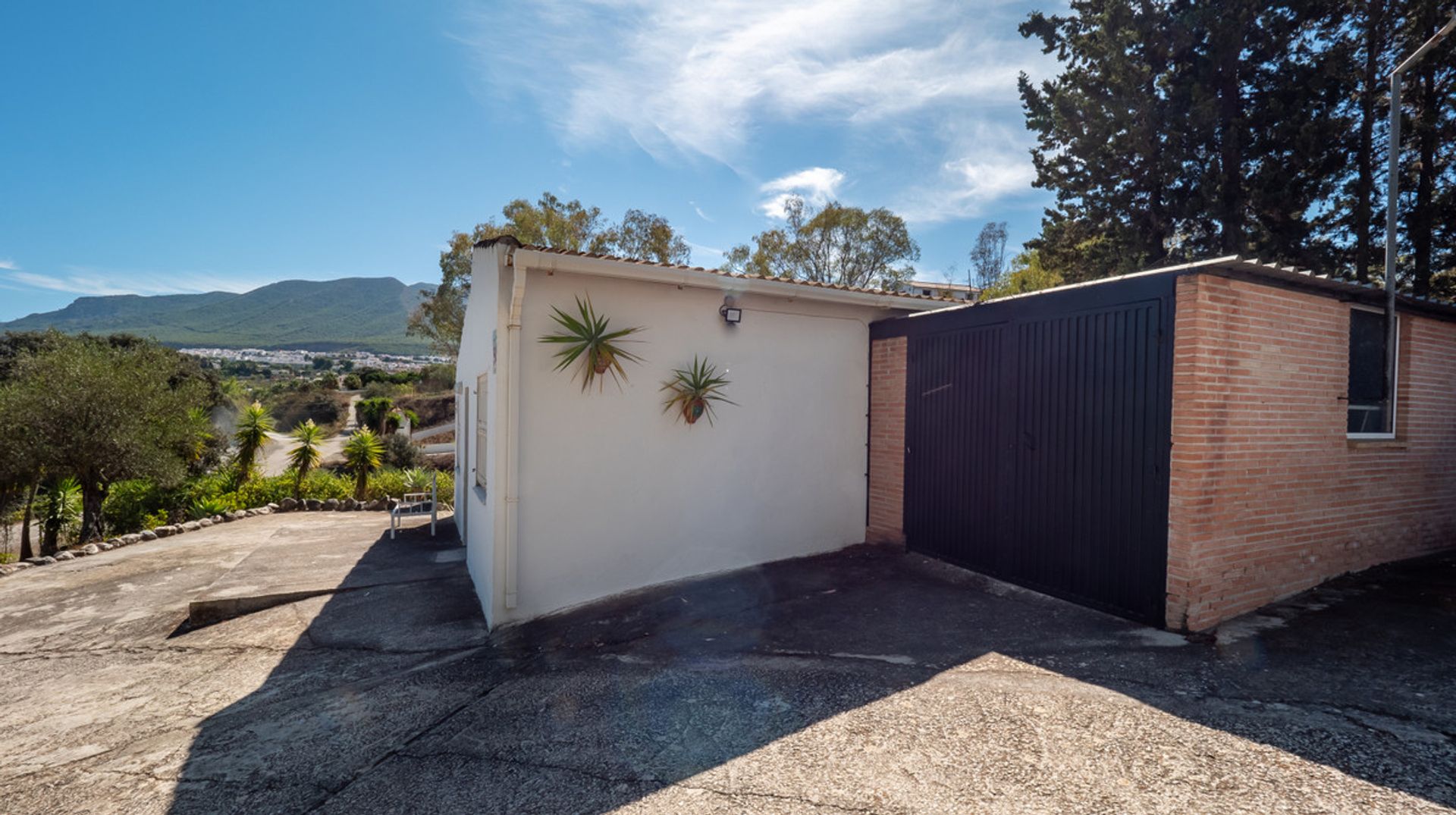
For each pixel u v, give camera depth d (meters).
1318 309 4.93
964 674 3.84
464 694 4.11
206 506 13.99
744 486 6.38
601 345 5.38
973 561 5.98
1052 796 2.56
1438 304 5.79
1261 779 2.60
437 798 2.89
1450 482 6.12
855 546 7.15
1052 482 5.22
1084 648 4.15
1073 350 5.05
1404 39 11.82
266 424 16.11
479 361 7.05
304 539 9.71
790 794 2.69
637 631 4.93
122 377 14.34
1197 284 4.20
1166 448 4.38
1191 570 4.23
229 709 4.30
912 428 6.68
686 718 3.47
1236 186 12.22
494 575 5.11
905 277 28.27
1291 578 4.83
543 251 4.88
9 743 4.06
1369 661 3.72
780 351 6.58
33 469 13.25
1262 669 3.68
